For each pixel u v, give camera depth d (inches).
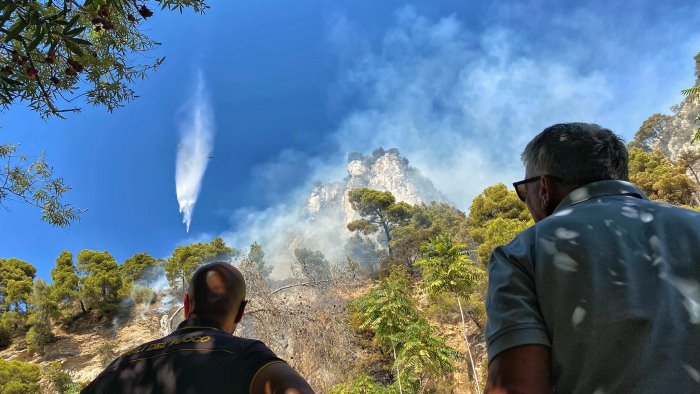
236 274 65.0
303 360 339.3
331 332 358.6
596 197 44.3
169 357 50.6
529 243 42.1
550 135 50.1
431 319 1203.2
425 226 2667.3
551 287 37.3
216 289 61.0
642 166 2034.9
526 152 53.9
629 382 31.9
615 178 47.1
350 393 539.2
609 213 40.9
